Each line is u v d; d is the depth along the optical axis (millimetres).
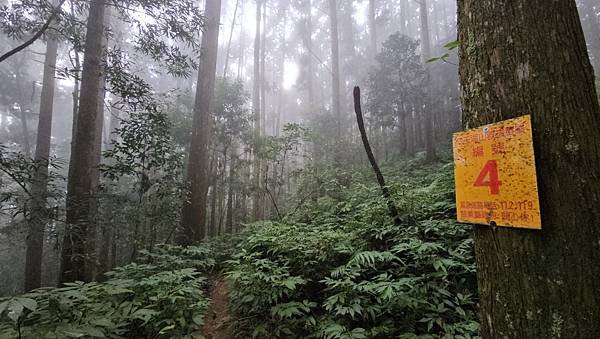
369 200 5066
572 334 1036
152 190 7828
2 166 4105
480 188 1304
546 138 1124
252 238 4750
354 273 3148
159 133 5645
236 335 3334
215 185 10648
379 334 2742
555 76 1146
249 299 3424
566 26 1185
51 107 11852
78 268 4758
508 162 1198
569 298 1053
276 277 3389
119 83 5156
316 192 8180
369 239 4047
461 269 3145
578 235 1058
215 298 4508
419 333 2705
